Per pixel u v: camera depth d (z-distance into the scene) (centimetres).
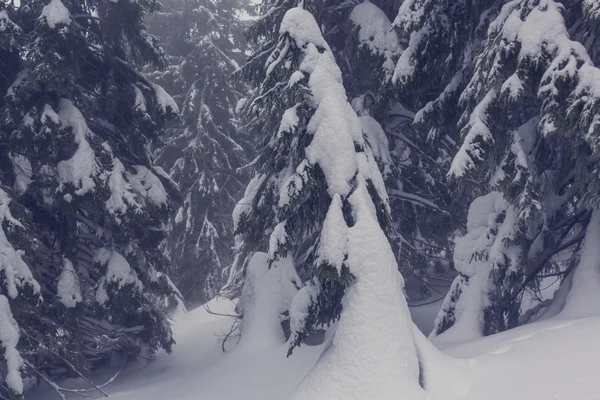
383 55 1201
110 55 1450
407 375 573
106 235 1364
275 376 1052
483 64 904
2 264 971
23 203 1273
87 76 1482
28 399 1289
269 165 1217
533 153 925
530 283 1074
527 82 836
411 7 1055
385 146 1196
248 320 1273
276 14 1338
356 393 566
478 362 625
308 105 847
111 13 1359
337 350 609
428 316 1594
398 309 614
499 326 981
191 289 2652
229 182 2761
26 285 1013
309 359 1075
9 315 961
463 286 1029
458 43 1109
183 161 2531
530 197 858
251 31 1387
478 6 1097
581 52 777
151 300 1667
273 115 1095
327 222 682
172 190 1616
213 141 2542
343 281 641
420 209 1499
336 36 1403
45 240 1356
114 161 1308
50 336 1132
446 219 1523
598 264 812
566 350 569
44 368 1341
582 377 496
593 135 715
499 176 900
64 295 1202
